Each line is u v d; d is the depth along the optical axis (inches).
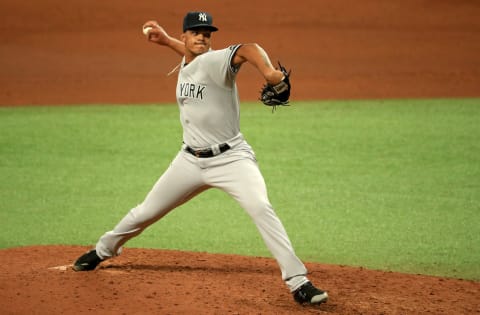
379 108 2161.7
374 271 901.2
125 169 1510.8
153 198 799.7
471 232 1122.0
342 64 2967.5
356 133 1823.3
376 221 1178.0
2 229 1137.4
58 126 1910.7
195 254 957.8
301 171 1491.1
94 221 1179.9
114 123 1951.3
